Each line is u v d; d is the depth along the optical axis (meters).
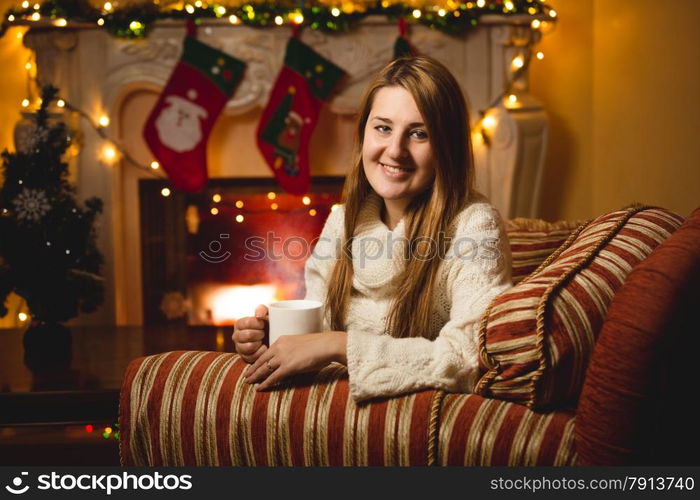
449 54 2.89
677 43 2.38
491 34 2.88
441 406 0.95
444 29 2.83
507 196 2.94
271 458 0.98
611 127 2.94
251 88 2.88
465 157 1.25
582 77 3.09
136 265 3.12
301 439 0.96
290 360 0.98
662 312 0.85
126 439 1.04
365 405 0.96
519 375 0.92
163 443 1.01
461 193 1.24
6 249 1.81
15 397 1.48
